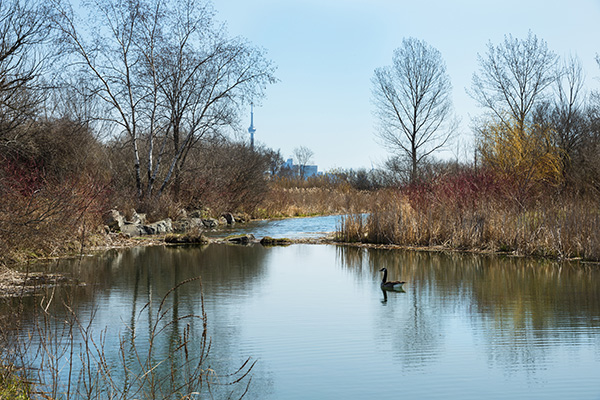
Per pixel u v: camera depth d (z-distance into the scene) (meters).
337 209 45.12
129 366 7.27
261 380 6.86
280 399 6.26
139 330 8.95
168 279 13.73
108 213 23.53
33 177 17.03
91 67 25.05
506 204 20.08
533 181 22.20
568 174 23.97
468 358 7.66
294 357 7.71
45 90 17.03
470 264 16.09
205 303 11.09
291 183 58.53
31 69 15.70
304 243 22.48
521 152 24.12
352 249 20.27
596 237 16.17
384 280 12.77
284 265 16.31
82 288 12.35
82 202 17.91
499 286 12.73
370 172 56.12
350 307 10.74
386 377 6.94
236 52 27.42
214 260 17.33
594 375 6.95
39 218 15.32
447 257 17.64
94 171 24.28
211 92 27.73
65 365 7.14
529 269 15.01
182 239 22.36
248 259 17.59
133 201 27.17
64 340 8.19
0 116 16.59
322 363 7.48
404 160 38.97
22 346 7.71
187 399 5.86
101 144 28.89
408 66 39.12
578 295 11.60
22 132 19.66
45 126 22.12
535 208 19.48
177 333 8.84
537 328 9.09
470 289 12.44
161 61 26.67
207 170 34.12
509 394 6.36
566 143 26.47
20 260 15.27
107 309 10.35
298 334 8.82
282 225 32.25
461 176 22.30
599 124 26.23
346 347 8.16
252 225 32.47
